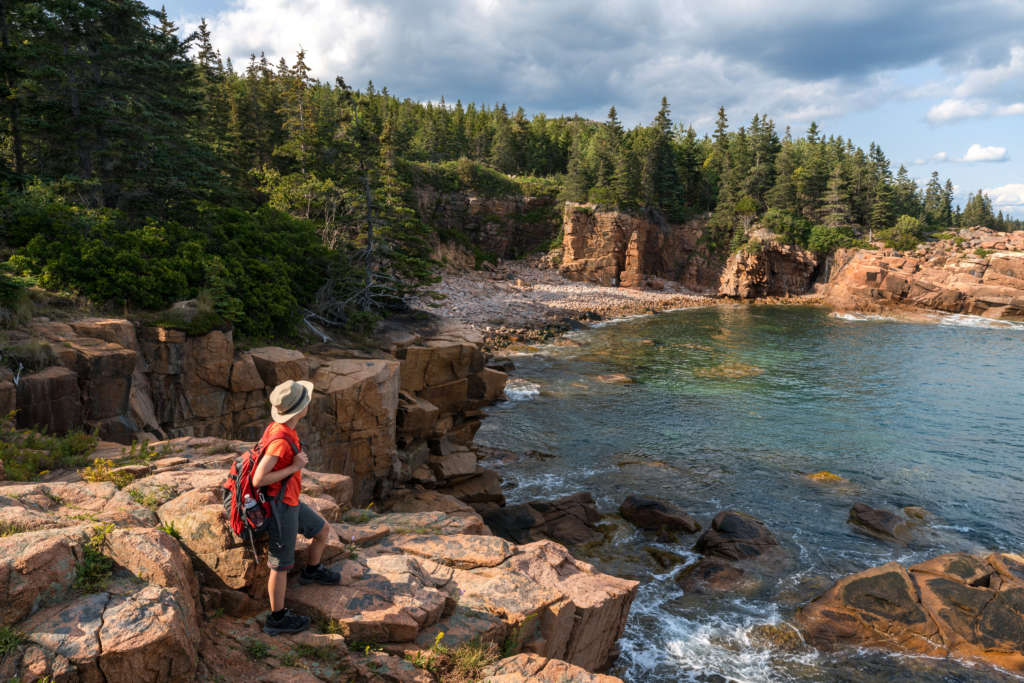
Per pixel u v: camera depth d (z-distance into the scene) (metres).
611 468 25.77
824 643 14.08
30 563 4.21
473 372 28.69
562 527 19.62
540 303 76.25
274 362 18.36
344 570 6.01
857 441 29.52
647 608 15.53
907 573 15.50
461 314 63.12
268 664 4.74
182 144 29.70
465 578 6.93
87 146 27.11
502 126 133.75
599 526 19.98
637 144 115.69
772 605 15.65
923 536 19.61
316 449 18.81
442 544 7.66
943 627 13.95
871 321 73.62
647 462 26.39
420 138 123.12
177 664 4.20
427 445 25.14
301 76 65.69
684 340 58.69
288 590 5.61
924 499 22.78
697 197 116.44
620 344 56.00
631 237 98.88
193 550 5.38
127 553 4.72
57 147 27.69
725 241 104.44
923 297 80.94
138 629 4.08
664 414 33.69
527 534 19.08
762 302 93.31
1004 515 21.38
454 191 97.19
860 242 96.38
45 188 20.22
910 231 97.75
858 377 43.44
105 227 19.17
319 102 83.69
